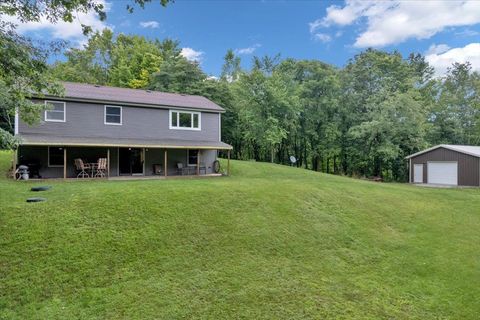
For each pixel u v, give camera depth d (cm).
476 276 724
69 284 552
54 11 623
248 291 577
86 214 797
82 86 1841
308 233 866
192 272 621
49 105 876
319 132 3447
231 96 3122
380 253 815
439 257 817
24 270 573
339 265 723
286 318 511
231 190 1127
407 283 673
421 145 2811
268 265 679
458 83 3516
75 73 3459
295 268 682
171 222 809
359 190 1410
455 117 3400
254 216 916
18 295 516
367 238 896
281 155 3738
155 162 1906
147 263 635
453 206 1380
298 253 754
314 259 736
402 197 1401
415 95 2966
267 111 2892
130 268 613
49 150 1585
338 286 629
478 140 3406
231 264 665
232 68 4303
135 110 1789
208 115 2044
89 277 575
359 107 3278
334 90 3297
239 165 2267
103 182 1335
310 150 3597
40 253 623
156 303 521
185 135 1952
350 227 952
